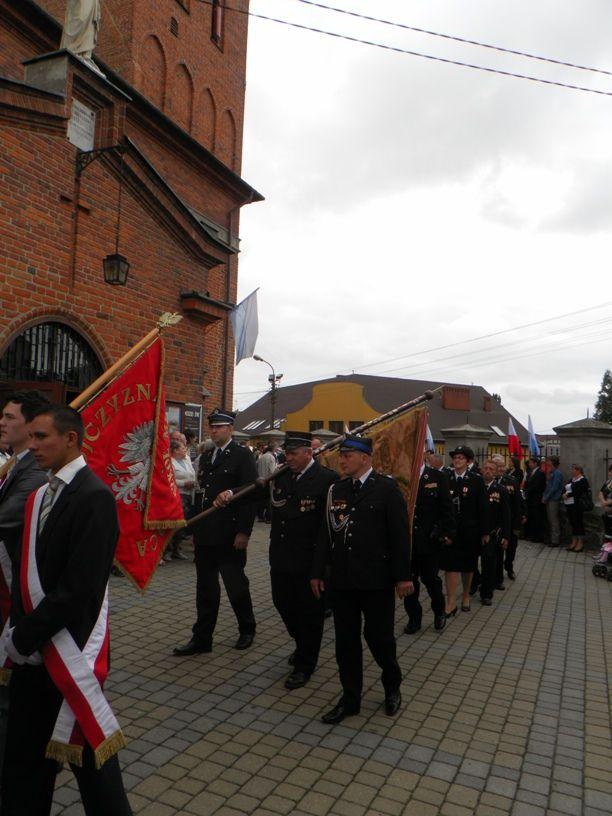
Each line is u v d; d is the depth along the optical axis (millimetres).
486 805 3168
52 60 7234
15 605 2564
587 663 5434
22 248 6801
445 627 6418
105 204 7910
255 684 4613
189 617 6207
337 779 3350
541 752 3756
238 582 5305
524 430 51562
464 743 3832
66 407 2572
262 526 13641
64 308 7328
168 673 4750
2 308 6582
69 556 2387
